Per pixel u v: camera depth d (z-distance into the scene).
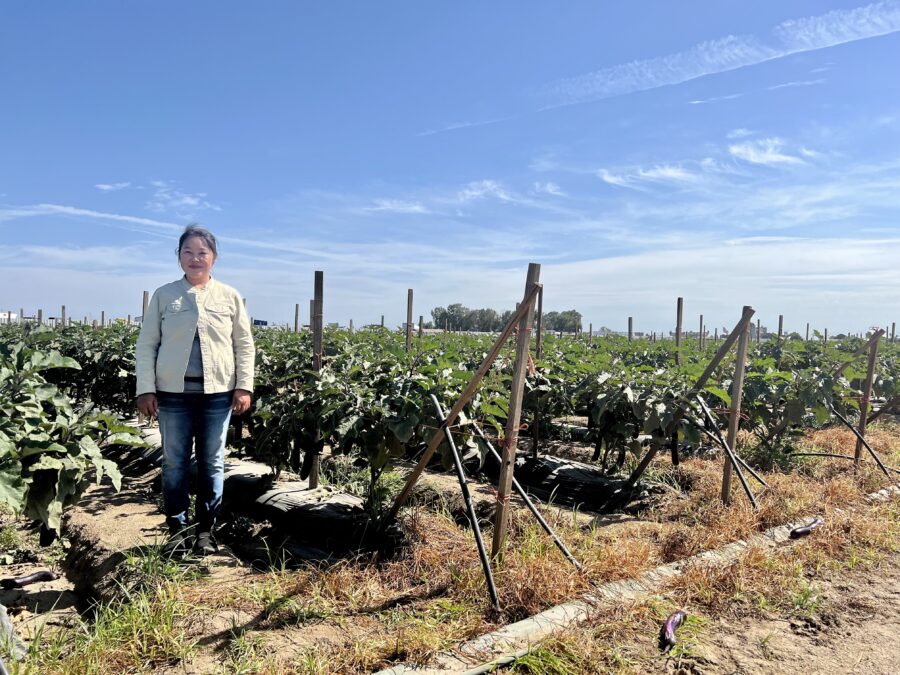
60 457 3.56
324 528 4.69
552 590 3.65
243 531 4.93
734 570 4.11
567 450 8.26
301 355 7.04
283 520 4.90
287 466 5.68
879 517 5.46
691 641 3.31
